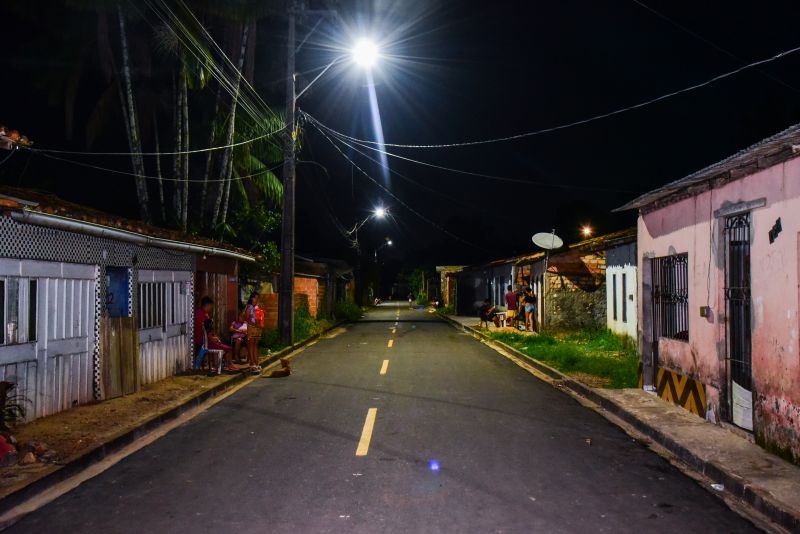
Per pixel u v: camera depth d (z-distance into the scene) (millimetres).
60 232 8805
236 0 18078
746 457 6715
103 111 20078
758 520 5258
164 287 12609
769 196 6980
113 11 18312
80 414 8797
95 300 9789
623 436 8180
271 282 25047
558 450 7430
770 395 6957
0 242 7641
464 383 12617
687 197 9273
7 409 7215
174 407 9469
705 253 8680
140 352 11430
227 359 13680
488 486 6043
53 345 8727
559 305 22844
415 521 5141
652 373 11016
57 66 19891
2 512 5410
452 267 57375
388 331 27922
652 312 11070
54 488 6074
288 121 19891
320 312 32781
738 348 8102
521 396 11141
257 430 8484
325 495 5793
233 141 22812
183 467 6746
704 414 8664
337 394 11336
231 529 4992
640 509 5461
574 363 14258
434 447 7527
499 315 27297
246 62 21375
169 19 17016
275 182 25547
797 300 6445
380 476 6367
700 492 5949
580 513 5340
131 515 5328
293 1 19172
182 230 19391
